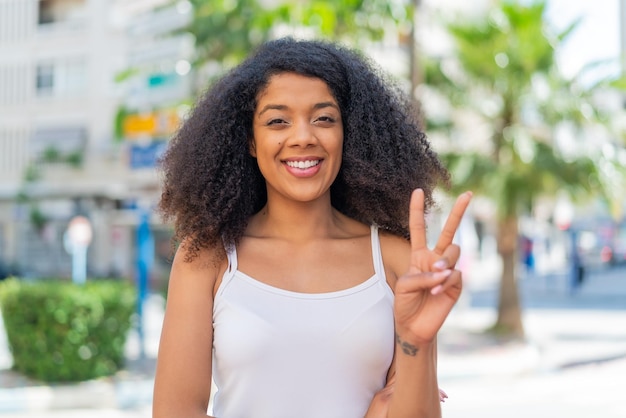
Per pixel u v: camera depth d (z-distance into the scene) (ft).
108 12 101.24
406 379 5.50
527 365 34.12
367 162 6.61
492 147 41.29
